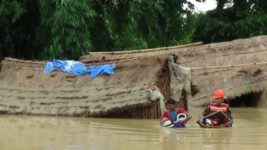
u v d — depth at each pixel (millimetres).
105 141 10844
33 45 26219
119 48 29703
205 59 21453
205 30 32438
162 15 28859
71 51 22359
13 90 18109
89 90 16750
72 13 22172
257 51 21547
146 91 15461
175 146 10148
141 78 16047
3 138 11297
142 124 14141
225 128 13203
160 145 10289
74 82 17422
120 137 11500
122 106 15516
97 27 26578
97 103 16109
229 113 13586
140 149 9773
